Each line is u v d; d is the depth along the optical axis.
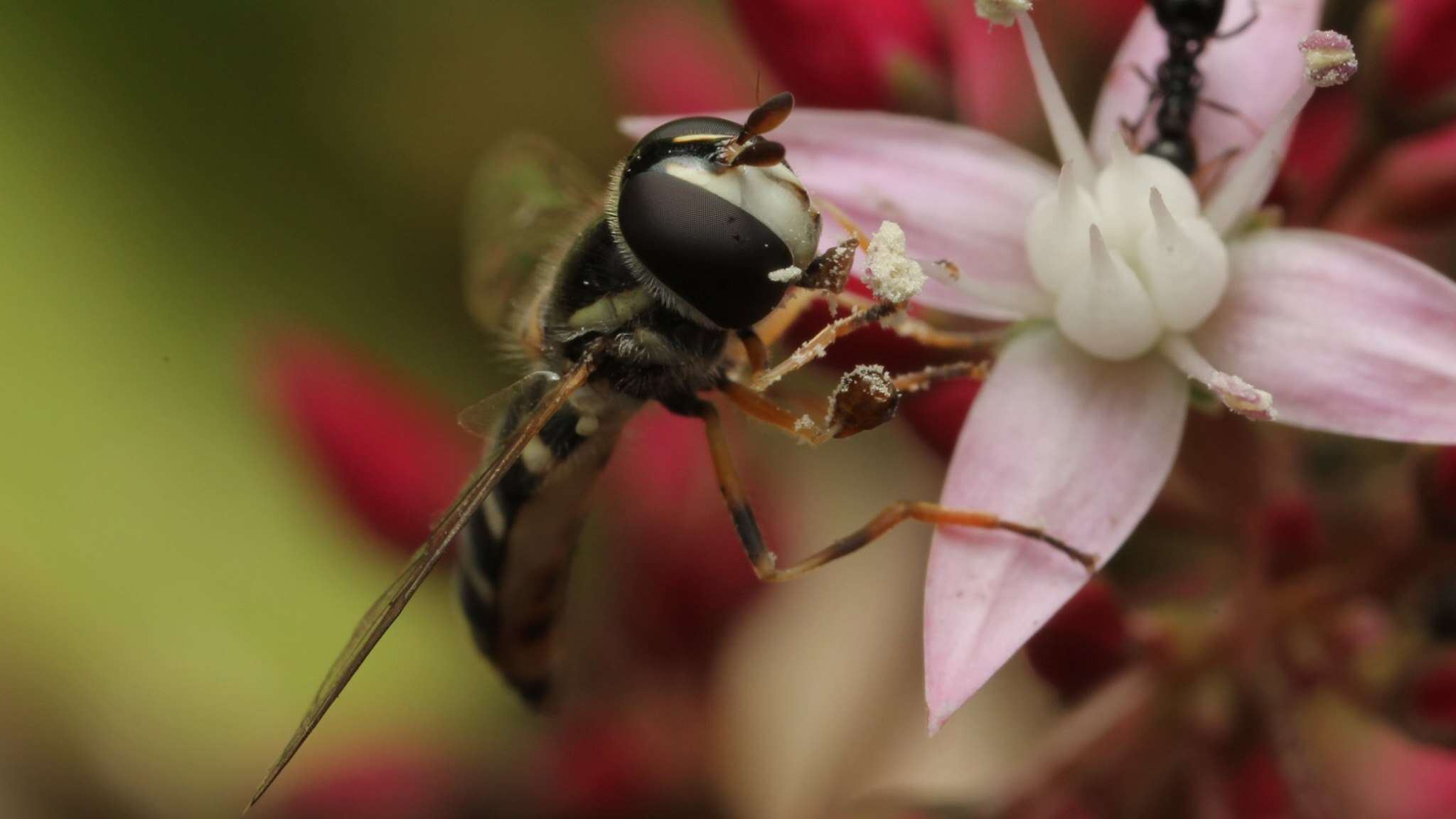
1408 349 0.05
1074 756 0.05
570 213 0.05
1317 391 0.05
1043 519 0.05
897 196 0.05
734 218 0.05
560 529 0.05
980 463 0.05
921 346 0.05
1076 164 0.05
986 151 0.05
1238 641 0.05
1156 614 0.05
